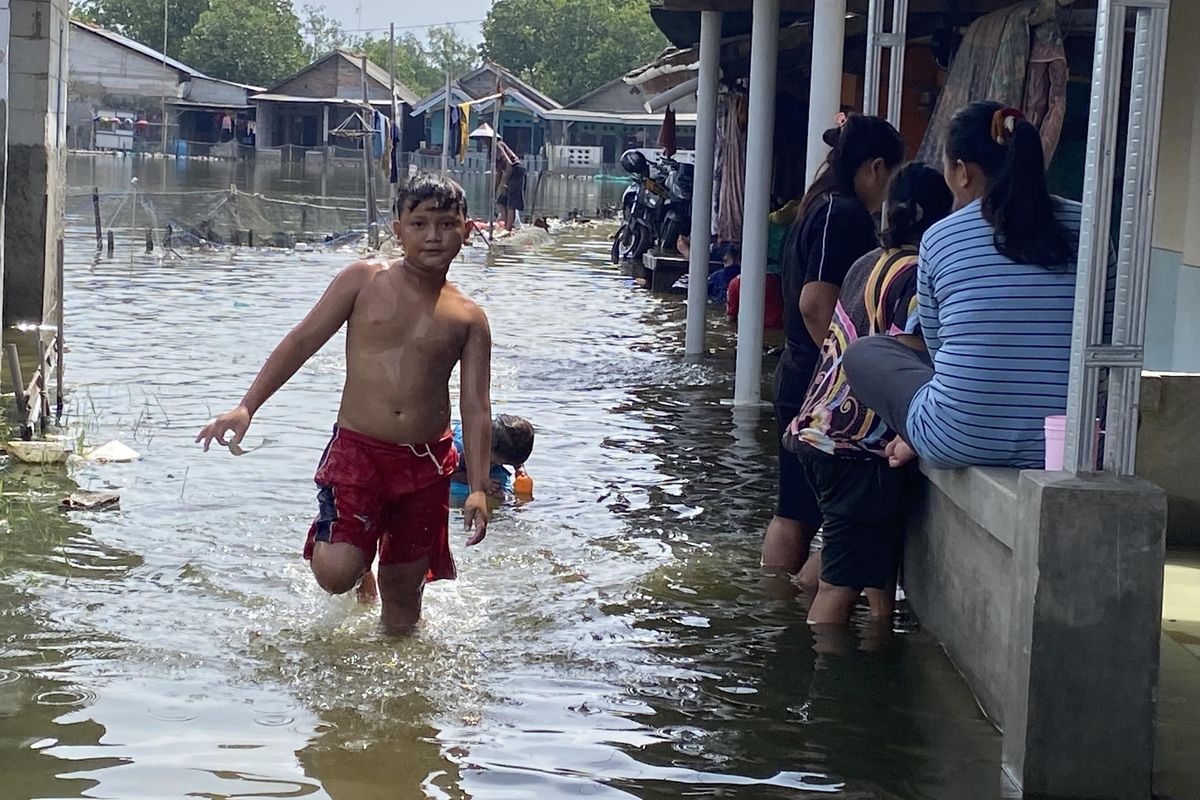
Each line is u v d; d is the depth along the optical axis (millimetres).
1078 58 10508
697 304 12953
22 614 5500
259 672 4996
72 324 13438
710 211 12875
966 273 4789
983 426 4766
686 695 4918
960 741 4566
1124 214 4094
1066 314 4730
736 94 17734
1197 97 8852
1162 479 6852
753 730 4625
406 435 5316
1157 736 4500
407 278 5375
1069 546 4074
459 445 7508
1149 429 6820
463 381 5453
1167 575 6297
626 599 6004
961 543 5172
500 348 13164
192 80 77062
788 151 16656
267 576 6070
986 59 8984
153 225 23500
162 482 7617
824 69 8727
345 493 5277
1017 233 4723
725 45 15391
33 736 4387
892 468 5551
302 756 4305
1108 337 4902
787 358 6367
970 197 4973
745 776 4266
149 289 16578
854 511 5605
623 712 4754
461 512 7285
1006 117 4859
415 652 5254
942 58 10930
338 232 25859
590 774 4250
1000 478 4660
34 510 6988
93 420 9148
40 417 8750
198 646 5223
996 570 4703
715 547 6836
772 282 14969
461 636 5461
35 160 12781
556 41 103125
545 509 7438
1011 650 4312
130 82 70188
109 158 61906
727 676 5117
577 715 4715
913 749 4496
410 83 128875
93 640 5246
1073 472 4176
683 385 11430
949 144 4988
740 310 10680
